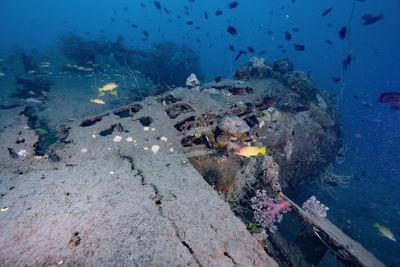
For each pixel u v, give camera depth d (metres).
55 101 6.72
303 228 3.29
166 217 1.95
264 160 3.49
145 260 1.52
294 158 5.13
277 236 3.36
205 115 5.07
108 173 2.60
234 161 3.79
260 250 1.80
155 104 5.17
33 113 5.64
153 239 1.71
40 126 5.06
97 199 2.11
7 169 2.55
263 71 8.53
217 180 3.46
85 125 4.31
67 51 12.32
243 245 1.80
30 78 8.07
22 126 3.80
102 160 2.94
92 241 1.65
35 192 2.17
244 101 6.07
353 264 2.33
